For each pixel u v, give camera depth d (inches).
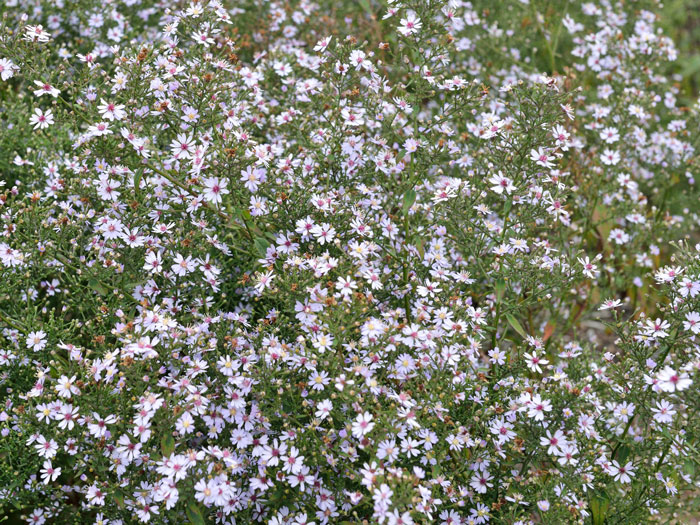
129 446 19.0
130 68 22.2
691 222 32.9
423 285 23.2
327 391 20.1
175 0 32.0
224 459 18.8
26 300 23.0
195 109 22.5
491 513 21.5
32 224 21.5
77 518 20.9
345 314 19.8
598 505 22.1
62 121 25.8
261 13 33.1
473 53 34.2
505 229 22.5
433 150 22.4
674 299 21.2
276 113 28.0
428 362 20.7
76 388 19.4
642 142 31.9
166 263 22.2
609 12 35.4
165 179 22.6
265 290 21.1
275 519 19.5
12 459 20.6
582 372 24.4
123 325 20.4
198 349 20.2
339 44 23.6
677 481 22.3
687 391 19.7
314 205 22.2
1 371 21.9
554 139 22.3
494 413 21.1
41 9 30.0
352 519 20.4
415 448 20.8
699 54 47.0
